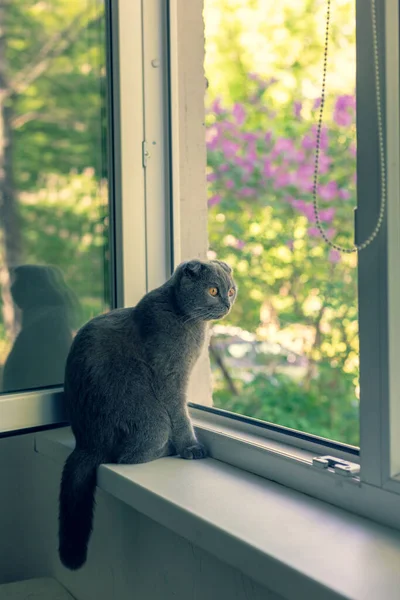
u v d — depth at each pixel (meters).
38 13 1.44
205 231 1.68
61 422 1.47
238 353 2.72
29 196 1.46
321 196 2.49
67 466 1.31
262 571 0.85
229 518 0.98
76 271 1.53
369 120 0.92
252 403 2.65
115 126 1.51
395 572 0.80
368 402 0.95
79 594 1.47
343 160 2.45
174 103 1.56
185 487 1.13
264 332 2.68
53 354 1.52
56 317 1.51
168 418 1.33
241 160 2.76
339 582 0.77
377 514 0.95
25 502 1.65
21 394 1.42
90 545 1.43
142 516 1.23
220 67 2.83
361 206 0.94
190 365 1.37
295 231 2.61
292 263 2.61
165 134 1.56
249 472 1.22
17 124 1.43
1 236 1.43
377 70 0.90
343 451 1.09
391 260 0.90
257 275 2.70
